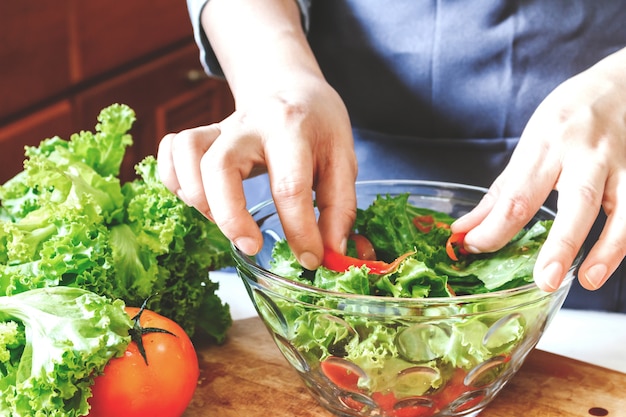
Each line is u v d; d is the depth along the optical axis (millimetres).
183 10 2080
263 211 942
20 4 1643
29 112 1744
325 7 1192
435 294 783
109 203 926
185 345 800
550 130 812
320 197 851
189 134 821
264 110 831
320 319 750
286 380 893
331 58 1213
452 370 754
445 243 880
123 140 1006
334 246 821
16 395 729
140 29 1958
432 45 1151
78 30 1793
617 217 753
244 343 962
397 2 1150
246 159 792
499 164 1192
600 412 837
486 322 742
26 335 760
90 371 737
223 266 979
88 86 1871
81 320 740
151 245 902
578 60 1128
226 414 840
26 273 812
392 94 1196
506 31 1122
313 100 850
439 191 1002
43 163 897
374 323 734
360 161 1255
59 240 830
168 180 847
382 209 891
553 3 1108
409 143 1222
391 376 750
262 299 798
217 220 766
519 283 834
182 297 938
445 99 1176
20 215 950
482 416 833
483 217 851
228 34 993
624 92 853
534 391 870
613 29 1115
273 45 945
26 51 1688
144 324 793
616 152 790
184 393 787
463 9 1130
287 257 853
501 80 1147
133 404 757
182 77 2127
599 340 1006
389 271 789
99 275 826
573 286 1193
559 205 764
